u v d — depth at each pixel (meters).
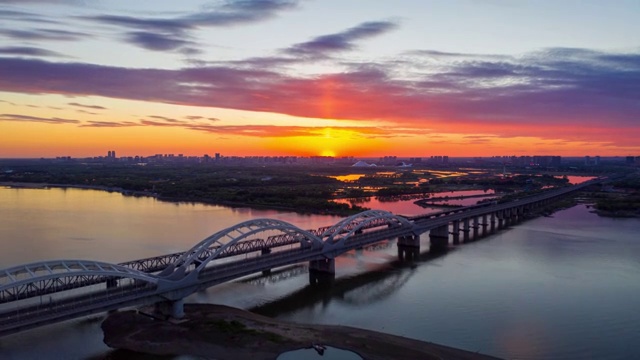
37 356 63.75
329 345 67.31
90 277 77.88
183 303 82.12
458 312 83.69
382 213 137.25
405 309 85.56
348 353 65.00
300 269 115.69
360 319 80.75
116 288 71.38
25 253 122.69
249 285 100.50
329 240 110.94
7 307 76.94
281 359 63.09
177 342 67.69
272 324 75.25
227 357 63.50
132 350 65.50
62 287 69.88
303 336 70.31
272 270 113.69
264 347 66.25
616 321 78.88
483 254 135.38
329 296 93.75
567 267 117.06
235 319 76.62
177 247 133.12
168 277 78.50
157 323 74.25
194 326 73.06
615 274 109.50
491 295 93.19
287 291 96.88
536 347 68.69
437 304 88.19
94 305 65.50
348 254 135.62
